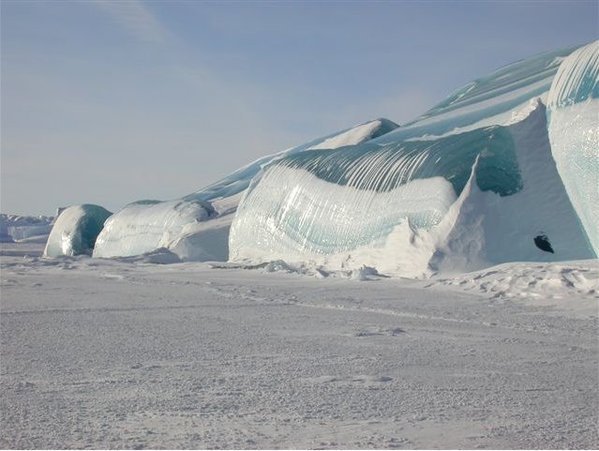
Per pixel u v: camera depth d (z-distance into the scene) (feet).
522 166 108.99
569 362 37.73
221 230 182.39
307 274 117.70
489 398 28.35
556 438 22.00
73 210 266.16
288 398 28.02
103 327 52.16
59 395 28.43
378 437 22.06
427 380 32.22
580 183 99.66
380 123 200.23
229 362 36.86
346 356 39.04
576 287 75.15
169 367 35.24
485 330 51.55
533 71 159.63
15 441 21.43
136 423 23.85
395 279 102.12
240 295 81.56
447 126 139.44
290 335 48.03
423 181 112.78
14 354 39.37
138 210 220.43
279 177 151.84
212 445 21.06
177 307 67.87
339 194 131.44
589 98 100.37
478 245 103.55
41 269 141.38
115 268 143.43
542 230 103.45
